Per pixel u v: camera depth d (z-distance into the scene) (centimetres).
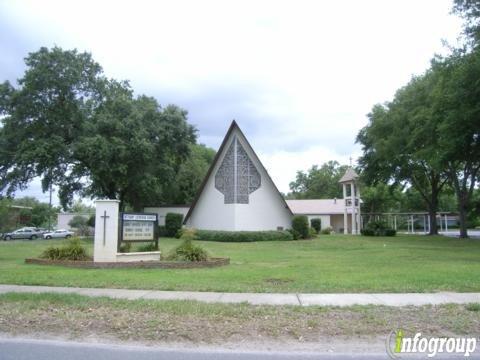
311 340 708
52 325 783
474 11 2464
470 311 877
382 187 6700
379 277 1308
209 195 3950
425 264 1695
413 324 784
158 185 4291
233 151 3806
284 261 1861
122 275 1359
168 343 696
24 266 1609
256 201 3841
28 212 8006
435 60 2755
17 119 3512
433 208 4769
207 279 1270
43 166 3512
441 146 2827
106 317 822
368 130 4466
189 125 4194
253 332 743
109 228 1684
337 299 989
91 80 3744
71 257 1750
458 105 2495
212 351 657
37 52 3509
